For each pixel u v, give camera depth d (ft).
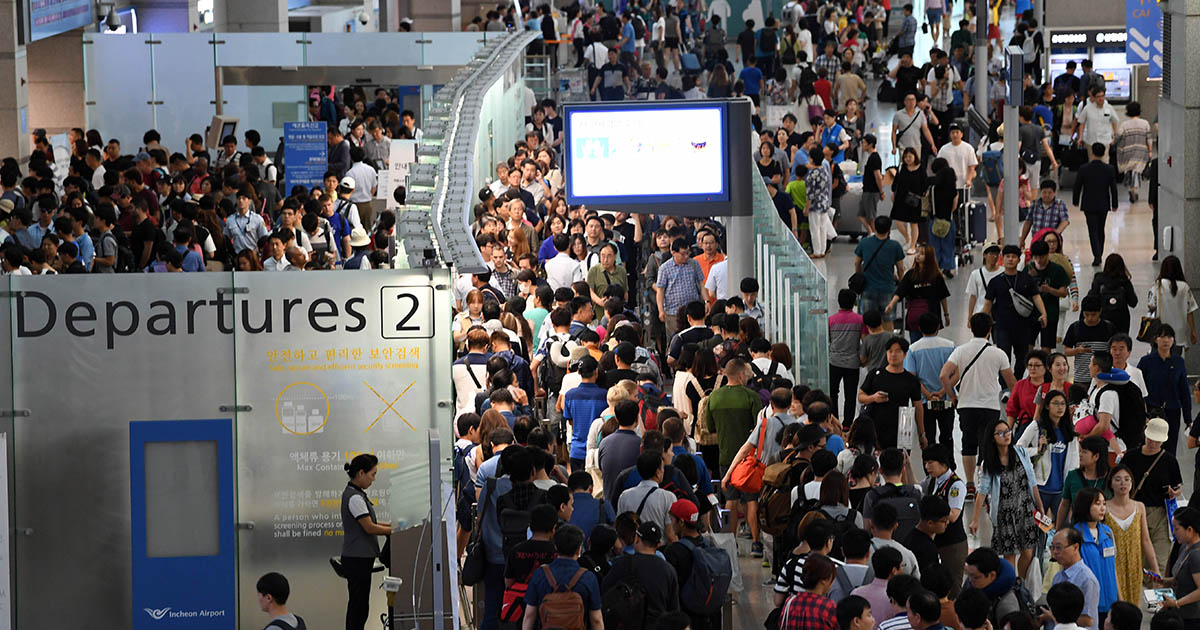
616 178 58.18
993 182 81.41
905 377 43.62
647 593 29.76
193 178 75.87
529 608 29.45
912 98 92.38
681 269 58.08
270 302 33.55
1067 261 54.60
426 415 34.01
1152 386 46.21
